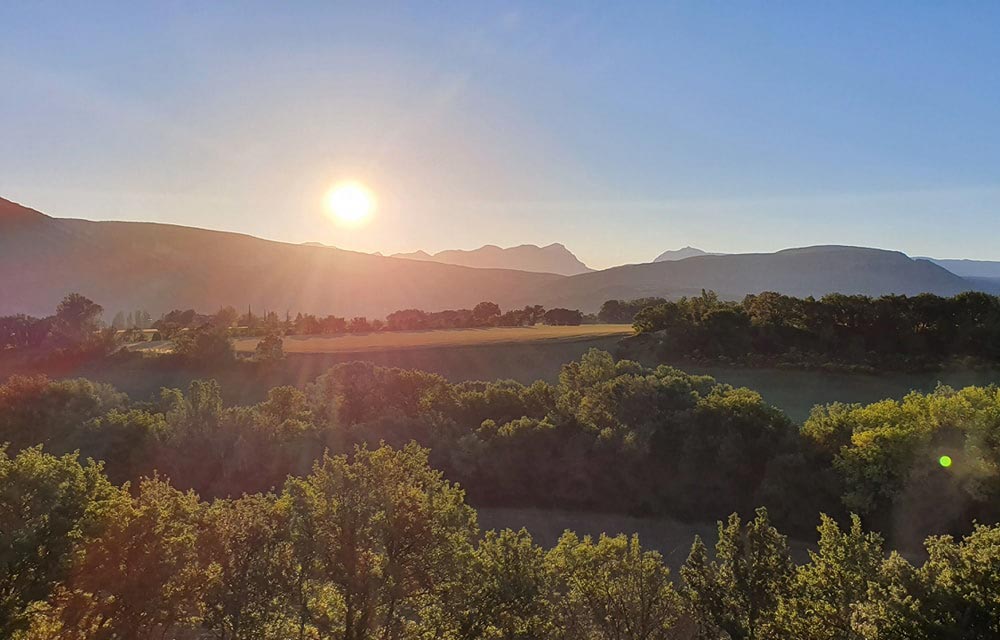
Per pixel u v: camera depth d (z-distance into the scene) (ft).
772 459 147.64
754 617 77.66
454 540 83.87
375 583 78.28
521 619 80.59
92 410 193.98
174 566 74.79
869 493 130.62
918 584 65.05
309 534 79.10
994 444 123.24
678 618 85.20
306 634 82.64
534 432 166.61
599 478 160.56
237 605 77.25
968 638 60.64
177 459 167.84
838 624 71.15
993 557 62.90
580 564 86.89
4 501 68.80
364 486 80.43
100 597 73.72
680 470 154.20
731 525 83.35
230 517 84.12
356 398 199.11
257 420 178.60
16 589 63.31
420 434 175.94
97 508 69.56
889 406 145.89
